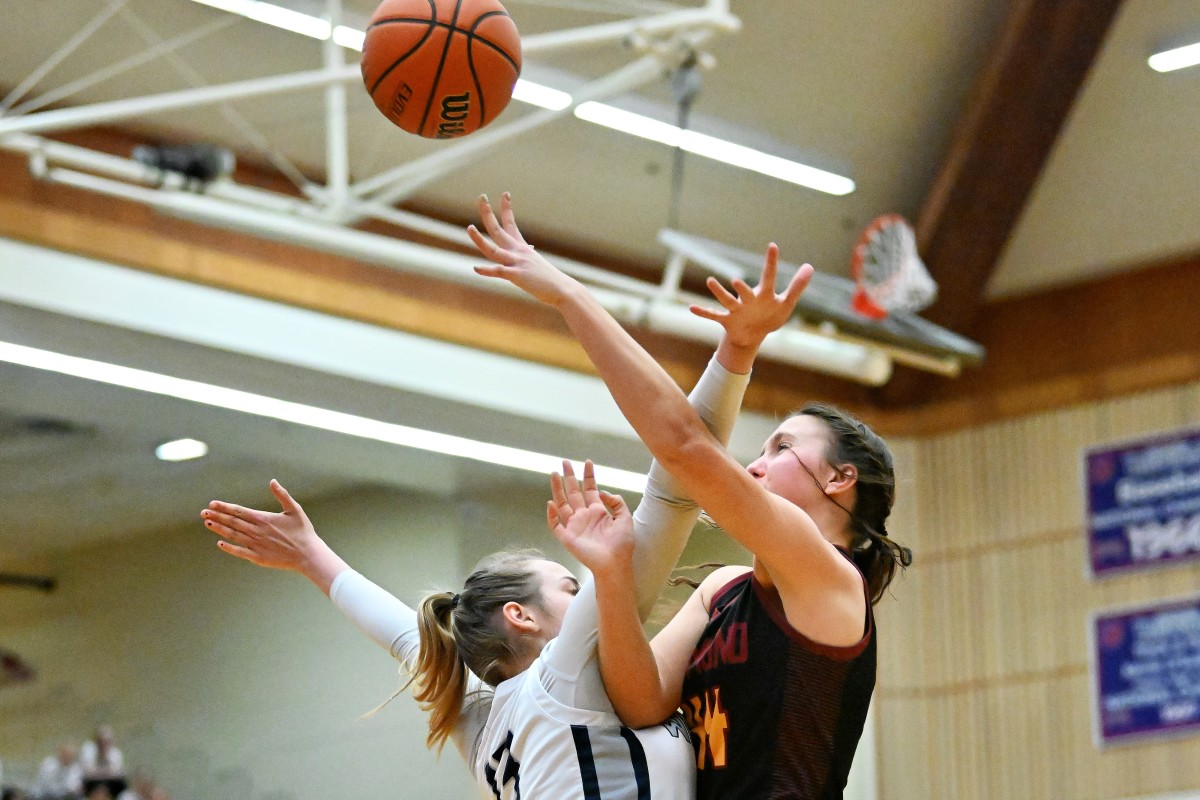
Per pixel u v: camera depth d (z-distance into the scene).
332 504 12.46
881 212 11.01
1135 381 11.37
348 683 12.82
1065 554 11.37
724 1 8.18
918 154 10.69
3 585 14.71
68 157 8.16
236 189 8.49
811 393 11.97
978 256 11.02
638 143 10.17
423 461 11.26
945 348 9.66
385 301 10.20
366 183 8.95
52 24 8.71
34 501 13.33
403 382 10.17
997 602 11.55
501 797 2.95
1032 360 11.83
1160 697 10.73
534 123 8.70
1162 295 11.40
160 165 8.22
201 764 13.45
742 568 3.10
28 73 9.01
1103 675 10.98
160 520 13.81
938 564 11.85
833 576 2.75
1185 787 10.47
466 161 8.88
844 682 2.77
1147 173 10.73
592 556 2.82
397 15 3.84
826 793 2.76
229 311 9.66
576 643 2.90
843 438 3.02
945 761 11.41
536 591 3.21
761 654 2.79
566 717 2.85
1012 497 11.70
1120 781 10.74
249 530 3.59
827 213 10.97
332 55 8.30
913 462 12.13
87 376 9.87
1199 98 10.20
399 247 9.02
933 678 11.62
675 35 8.28
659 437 2.70
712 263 8.87
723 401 2.82
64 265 9.17
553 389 10.70
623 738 2.83
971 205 10.72
